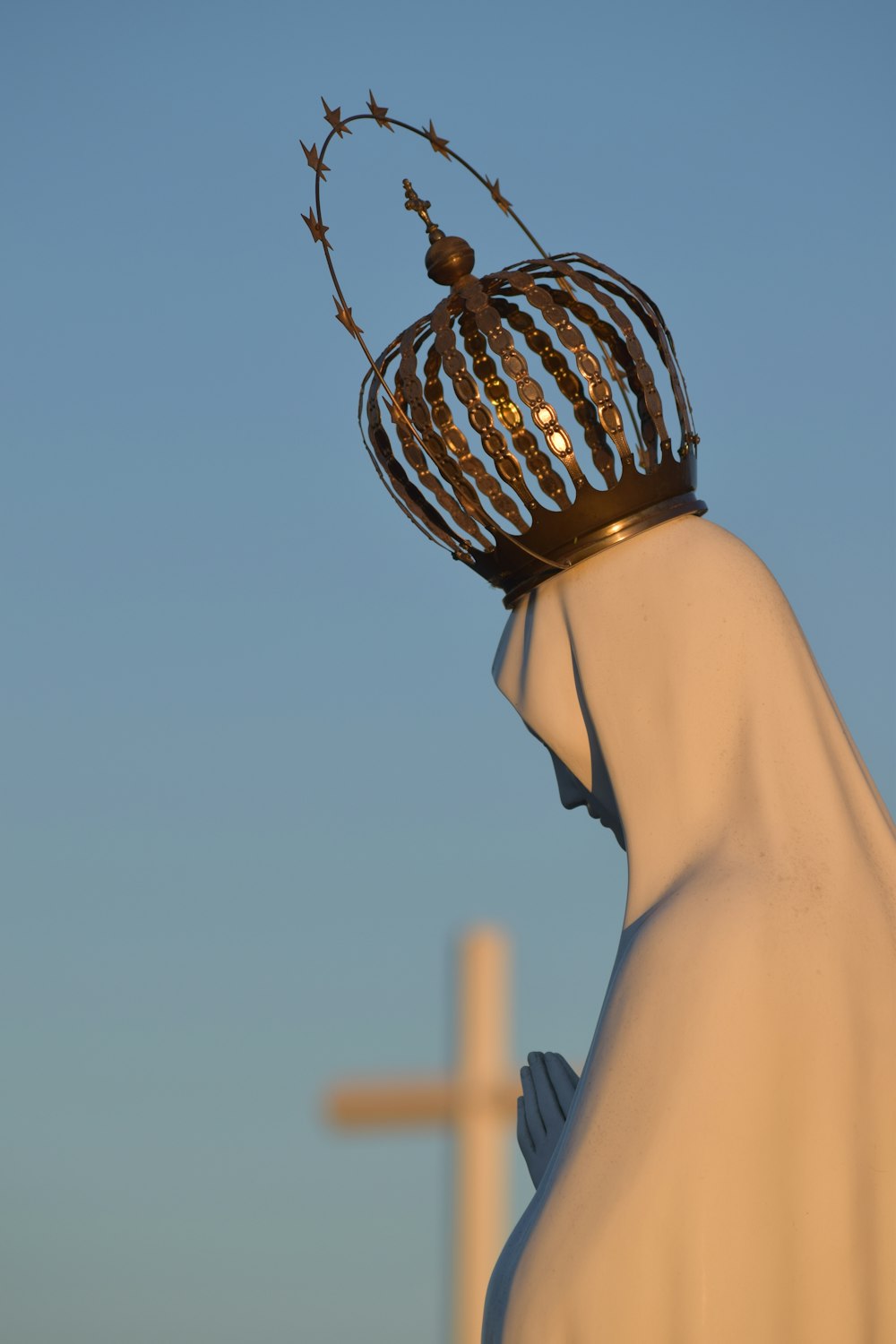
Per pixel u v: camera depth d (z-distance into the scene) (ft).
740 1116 54.70
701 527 61.46
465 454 61.77
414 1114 207.41
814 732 59.00
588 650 60.80
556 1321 54.29
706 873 57.31
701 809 58.80
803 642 60.39
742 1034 55.06
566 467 60.49
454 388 60.75
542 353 63.26
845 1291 54.85
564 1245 54.60
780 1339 54.44
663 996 55.57
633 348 61.77
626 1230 54.19
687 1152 54.44
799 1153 55.16
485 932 207.82
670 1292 54.03
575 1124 56.03
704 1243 54.13
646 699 59.77
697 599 59.82
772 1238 54.65
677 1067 54.90
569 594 61.67
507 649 63.67
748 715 59.11
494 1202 206.49
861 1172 55.42
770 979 55.52
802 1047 55.42
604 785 61.82
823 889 57.00
